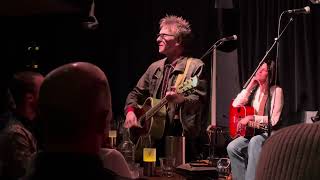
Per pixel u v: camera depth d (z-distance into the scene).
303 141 0.82
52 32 4.45
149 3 5.05
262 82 4.24
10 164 1.73
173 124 3.84
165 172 3.56
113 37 5.11
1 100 2.62
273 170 0.85
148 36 5.05
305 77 4.41
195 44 4.95
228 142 4.64
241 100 4.32
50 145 1.09
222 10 4.89
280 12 4.57
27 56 3.55
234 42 4.88
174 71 3.92
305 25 4.38
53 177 1.05
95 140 1.11
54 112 1.09
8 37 3.39
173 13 5.01
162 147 3.88
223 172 4.08
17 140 2.12
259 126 4.04
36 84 2.30
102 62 5.11
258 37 4.67
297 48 4.44
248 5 4.75
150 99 3.88
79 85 1.10
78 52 4.91
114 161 1.93
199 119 3.85
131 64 5.08
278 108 4.06
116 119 4.89
